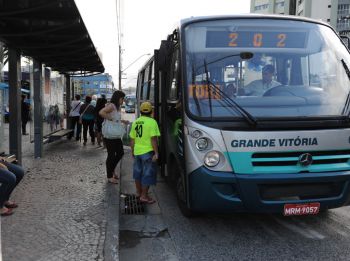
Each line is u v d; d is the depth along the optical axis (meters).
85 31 8.69
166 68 6.12
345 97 5.49
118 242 4.98
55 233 5.06
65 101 18.02
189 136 5.24
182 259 4.88
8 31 7.92
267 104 5.31
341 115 5.27
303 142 5.05
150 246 5.32
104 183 7.74
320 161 5.14
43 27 8.01
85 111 13.77
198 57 5.64
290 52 5.78
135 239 5.57
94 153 11.69
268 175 4.95
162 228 5.99
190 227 5.96
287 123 5.06
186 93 5.41
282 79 5.64
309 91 5.54
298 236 5.59
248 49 5.74
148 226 6.08
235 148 4.99
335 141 5.13
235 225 6.04
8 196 5.58
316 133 5.07
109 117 7.75
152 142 6.93
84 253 4.49
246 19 5.95
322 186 5.13
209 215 6.45
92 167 9.34
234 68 5.58
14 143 8.59
